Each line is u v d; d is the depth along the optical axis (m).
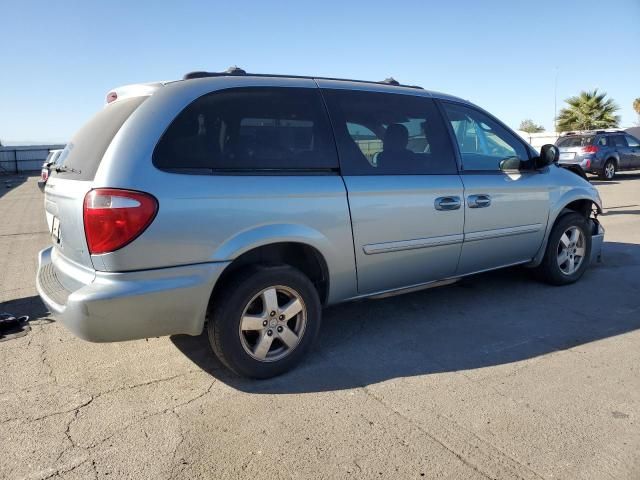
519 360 3.62
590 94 35.44
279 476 2.41
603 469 2.44
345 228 3.57
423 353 3.75
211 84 3.27
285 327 3.41
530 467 2.45
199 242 3.00
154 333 3.03
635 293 5.09
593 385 3.24
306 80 3.70
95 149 3.13
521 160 4.78
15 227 10.51
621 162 18.59
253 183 3.20
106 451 2.61
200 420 2.89
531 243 4.90
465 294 5.08
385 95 4.02
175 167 2.99
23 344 3.96
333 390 3.22
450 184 4.14
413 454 2.56
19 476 2.42
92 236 2.81
